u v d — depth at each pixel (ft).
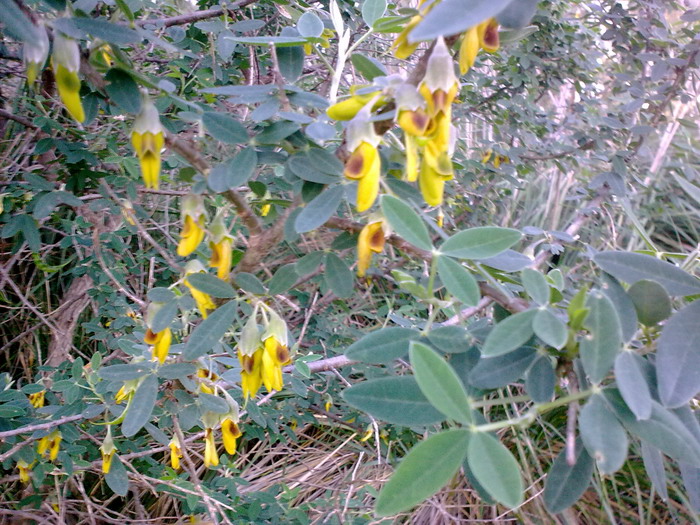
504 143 10.30
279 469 8.50
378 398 2.37
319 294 8.68
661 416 2.21
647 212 11.32
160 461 8.02
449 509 7.80
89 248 8.08
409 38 1.43
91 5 2.97
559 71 9.66
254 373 3.54
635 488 7.53
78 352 8.11
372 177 2.59
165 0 8.13
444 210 9.30
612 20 9.05
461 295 2.60
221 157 5.63
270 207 4.24
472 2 1.45
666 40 8.10
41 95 6.79
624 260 2.80
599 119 8.06
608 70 10.51
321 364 6.18
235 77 7.57
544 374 2.53
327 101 3.27
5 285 8.73
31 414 5.78
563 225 11.52
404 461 1.97
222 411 4.56
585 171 10.77
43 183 5.80
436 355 2.02
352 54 3.44
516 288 3.75
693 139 12.01
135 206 7.13
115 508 8.07
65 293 8.93
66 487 7.18
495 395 7.57
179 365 4.41
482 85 9.41
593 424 2.18
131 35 2.69
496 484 1.95
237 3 6.04
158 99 4.99
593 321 2.28
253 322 3.51
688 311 2.41
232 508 5.61
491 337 2.35
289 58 3.33
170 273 8.19
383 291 9.98
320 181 2.96
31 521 7.07
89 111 3.59
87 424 6.12
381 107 2.75
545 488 2.54
